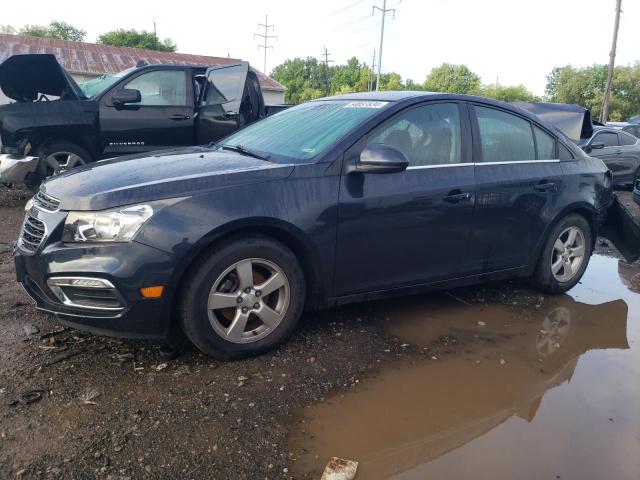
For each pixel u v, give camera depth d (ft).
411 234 11.91
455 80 240.73
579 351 11.98
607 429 9.05
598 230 16.15
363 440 8.45
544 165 14.25
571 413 9.50
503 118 13.78
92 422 8.33
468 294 15.14
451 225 12.46
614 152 40.70
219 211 9.66
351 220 11.05
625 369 11.21
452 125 12.76
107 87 24.20
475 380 10.46
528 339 12.44
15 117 22.59
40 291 9.98
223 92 24.98
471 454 8.26
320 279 11.08
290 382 9.87
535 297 15.28
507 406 9.63
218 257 9.78
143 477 7.25
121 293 9.18
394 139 11.81
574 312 14.34
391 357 11.14
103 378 9.59
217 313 10.29
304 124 12.80
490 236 13.25
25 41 86.07
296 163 10.91
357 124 11.55
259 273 10.54
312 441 8.33
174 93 25.17
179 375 9.82
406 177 11.76
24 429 8.07
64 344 10.76
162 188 9.62
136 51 94.32
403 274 12.16
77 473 7.23
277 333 10.73
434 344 11.86
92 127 23.76
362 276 11.59
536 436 8.78
